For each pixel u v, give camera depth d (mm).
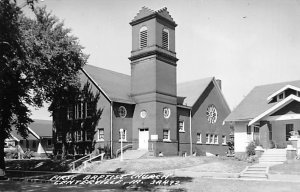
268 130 33156
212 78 53969
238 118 36656
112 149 39625
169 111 42406
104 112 40875
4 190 20922
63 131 45312
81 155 42625
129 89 45844
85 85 43250
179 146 45500
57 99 40844
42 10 35188
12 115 37406
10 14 18875
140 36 42656
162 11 42031
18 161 44500
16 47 21469
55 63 35125
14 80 33281
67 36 36375
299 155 28609
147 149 40719
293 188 18578
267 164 27484
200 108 50562
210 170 26844
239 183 20969
